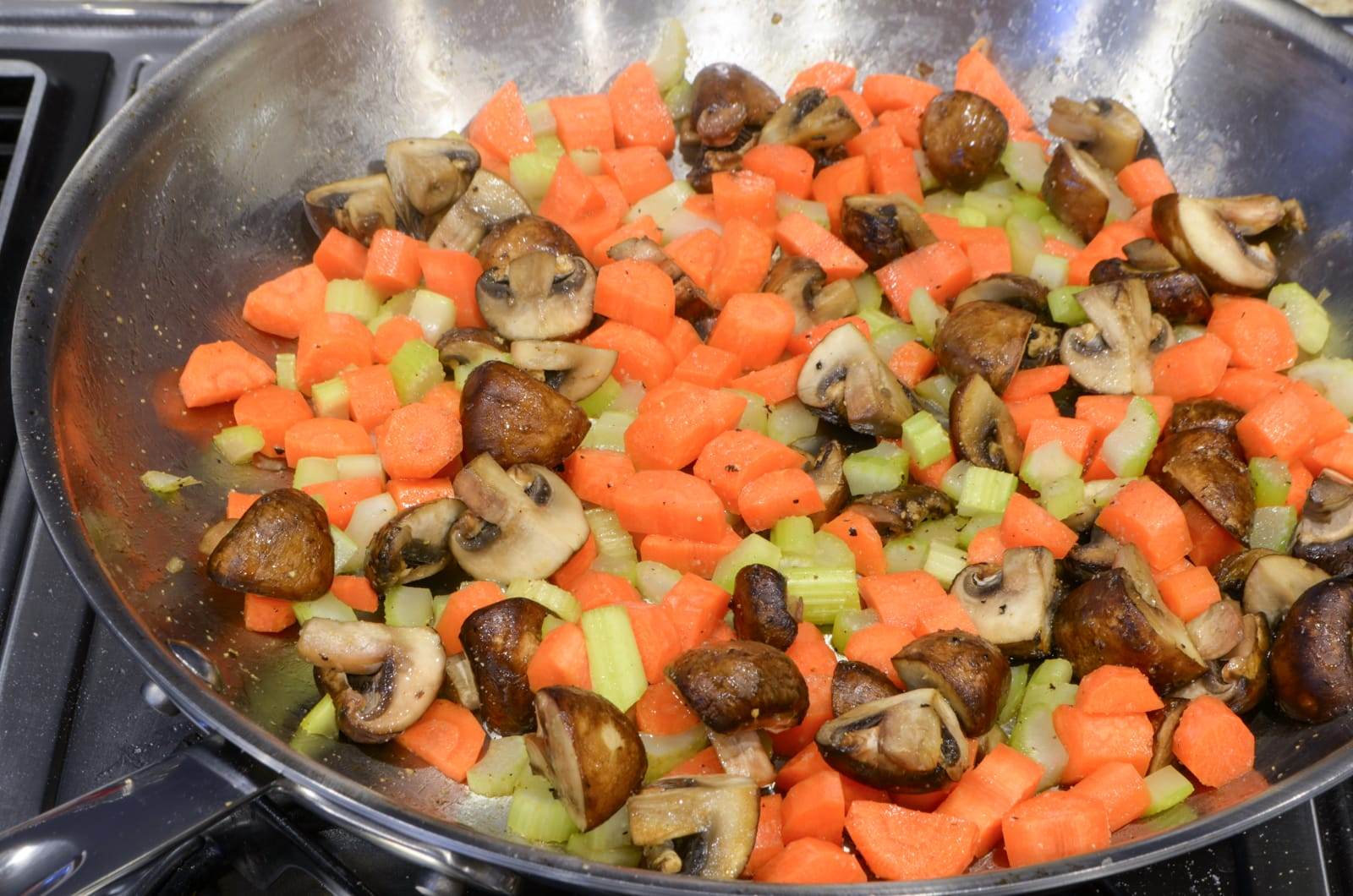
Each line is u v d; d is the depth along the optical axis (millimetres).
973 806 387
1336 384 466
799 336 482
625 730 378
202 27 535
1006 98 534
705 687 382
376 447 461
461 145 499
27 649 419
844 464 454
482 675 401
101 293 432
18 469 448
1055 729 406
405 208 499
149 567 409
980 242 503
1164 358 472
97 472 411
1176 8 509
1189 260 490
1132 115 517
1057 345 475
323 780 348
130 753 407
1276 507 445
